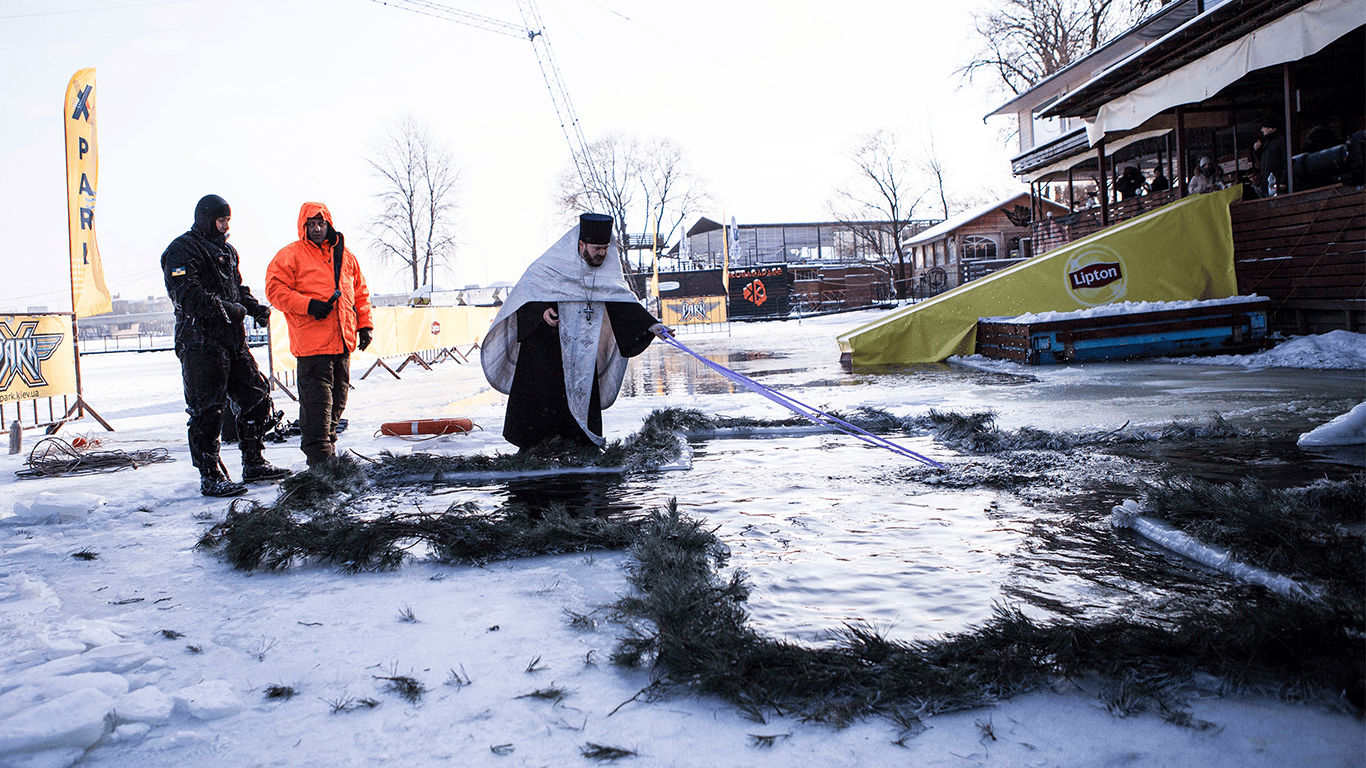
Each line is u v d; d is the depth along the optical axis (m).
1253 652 1.91
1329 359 9.41
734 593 2.56
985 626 2.17
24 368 8.34
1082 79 25.67
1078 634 2.05
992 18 39.88
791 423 6.66
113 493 5.12
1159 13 19.09
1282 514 2.83
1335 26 10.22
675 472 5.00
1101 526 3.33
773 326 37.38
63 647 2.38
